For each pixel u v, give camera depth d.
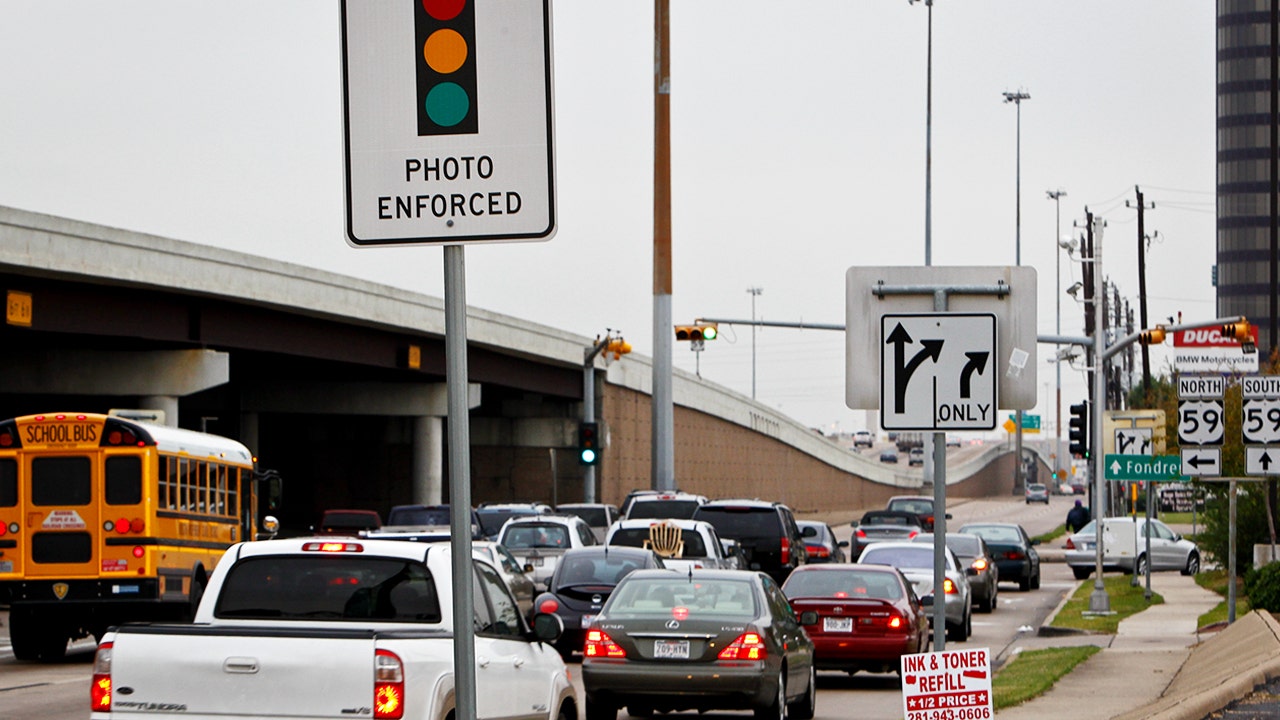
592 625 36.56
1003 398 22.34
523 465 163.00
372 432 161.62
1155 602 77.75
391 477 160.88
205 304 99.06
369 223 11.90
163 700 19.09
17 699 42.25
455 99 11.82
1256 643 45.12
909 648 46.16
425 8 11.86
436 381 143.00
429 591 22.34
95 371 102.06
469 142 11.82
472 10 11.83
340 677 18.88
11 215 78.38
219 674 19.02
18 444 53.97
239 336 103.00
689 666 35.66
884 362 22.00
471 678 11.77
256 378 140.62
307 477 163.00
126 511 53.81
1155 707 35.53
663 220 98.75
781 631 37.38
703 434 176.00
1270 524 74.12
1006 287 22.39
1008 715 36.84
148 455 54.12
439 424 145.25
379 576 22.45
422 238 11.84
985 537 99.00
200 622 22.27
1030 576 98.25
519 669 23.50
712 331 99.06
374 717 18.77
